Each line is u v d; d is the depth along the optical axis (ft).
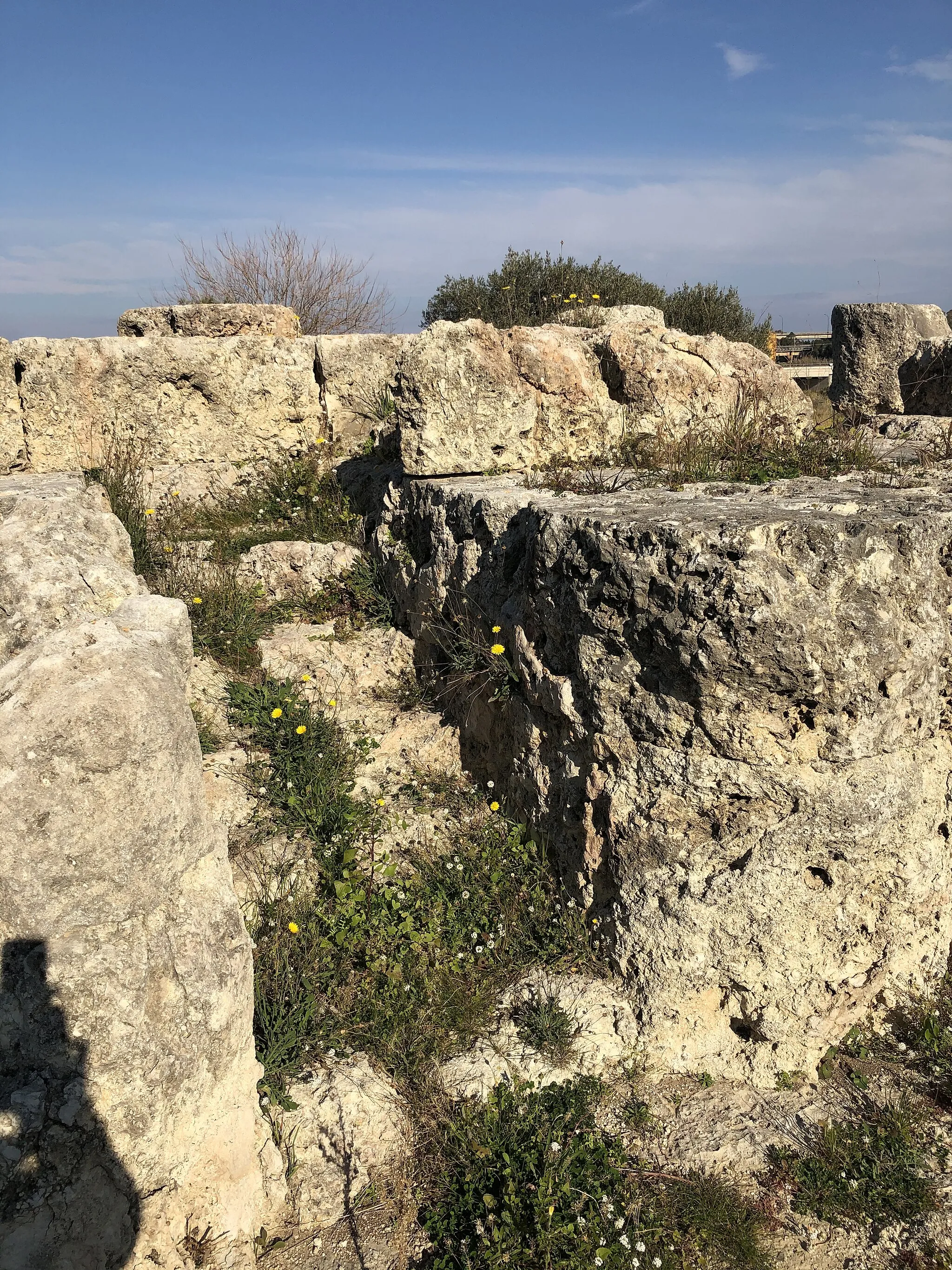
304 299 49.57
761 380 19.53
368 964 12.04
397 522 19.24
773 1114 10.92
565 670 13.07
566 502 13.92
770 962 11.30
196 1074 8.25
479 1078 11.00
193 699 15.98
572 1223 9.26
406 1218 9.62
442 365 17.83
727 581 10.46
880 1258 9.29
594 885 12.71
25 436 21.38
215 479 22.88
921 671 11.18
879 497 12.90
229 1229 8.62
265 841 13.74
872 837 11.13
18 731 7.16
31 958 7.32
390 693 17.69
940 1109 10.96
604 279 42.75
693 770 11.32
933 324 28.37
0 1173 7.15
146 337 23.16
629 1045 11.68
